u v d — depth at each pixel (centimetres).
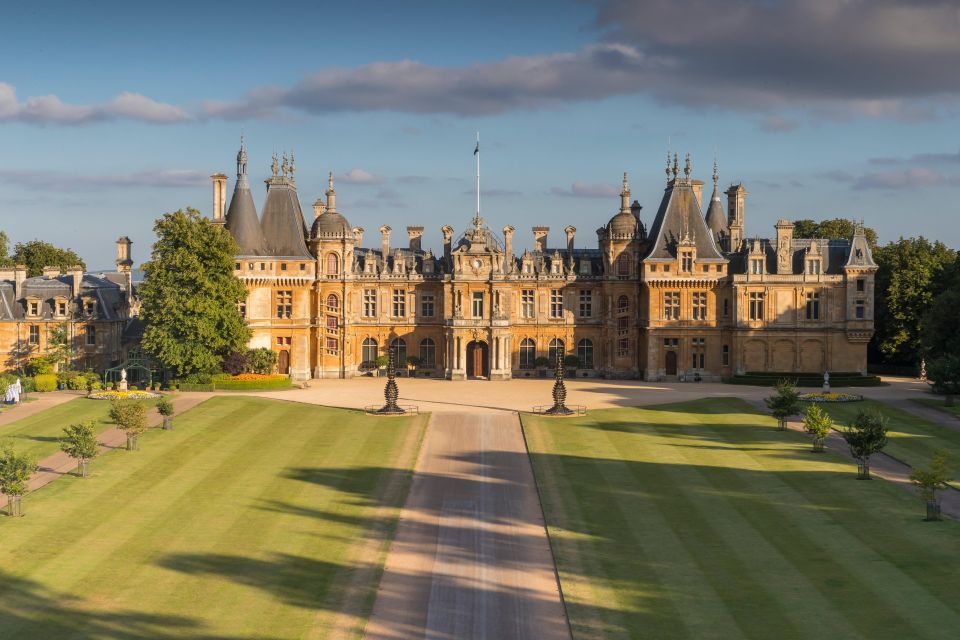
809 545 6250
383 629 5147
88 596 5553
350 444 9569
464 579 5850
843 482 7825
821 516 6888
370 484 8056
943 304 12106
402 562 6153
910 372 15600
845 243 14625
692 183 15188
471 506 7406
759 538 6431
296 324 14788
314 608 5419
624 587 5638
